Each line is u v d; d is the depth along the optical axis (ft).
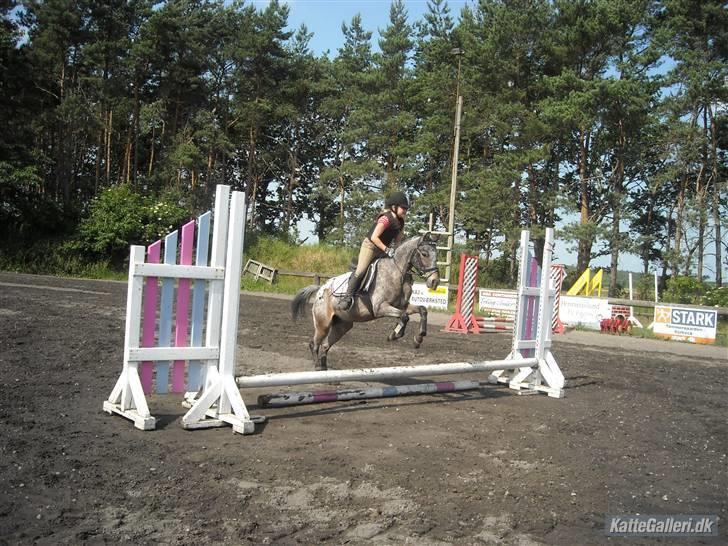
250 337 43.19
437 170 149.28
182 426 20.45
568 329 70.33
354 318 26.63
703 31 118.62
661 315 66.54
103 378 26.99
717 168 132.77
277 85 160.35
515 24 123.13
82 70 144.05
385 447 19.19
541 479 16.89
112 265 110.22
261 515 13.64
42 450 17.20
